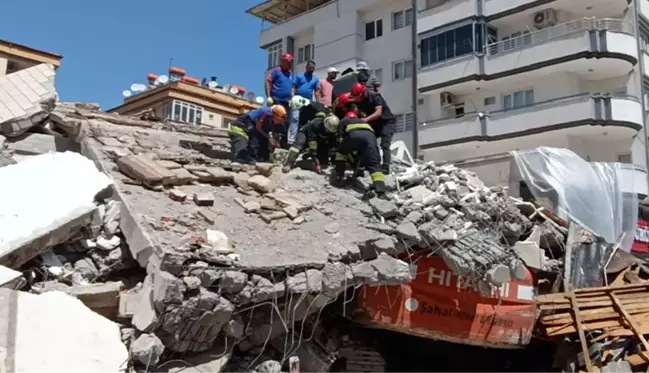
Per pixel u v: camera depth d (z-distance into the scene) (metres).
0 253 4.90
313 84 10.91
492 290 7.76
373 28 29.69
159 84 32.22
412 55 27.25
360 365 7.94
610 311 8.91
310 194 7.89
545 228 9.56
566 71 23.47
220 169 7.84
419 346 9.14
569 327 8.71
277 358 6.12
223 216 6.48
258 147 9.21
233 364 5.75
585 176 12.08
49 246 5.39
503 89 25.39
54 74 8.52
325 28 30.94
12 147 7.16
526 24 25.06
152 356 4.68
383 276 6.50
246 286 5.38
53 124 7.96
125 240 5.89
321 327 7.39
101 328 4.61
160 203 6.29
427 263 7.51
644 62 23.34
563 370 8.75
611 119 21.67
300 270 5.86
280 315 5.70
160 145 8.43
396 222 7.49
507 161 12.89
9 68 21.55
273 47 34.06
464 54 25.30
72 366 4.25
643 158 22.48
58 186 6.03
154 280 4.97
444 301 7.54
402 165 10.50
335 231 6.82
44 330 4.38
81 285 5.31
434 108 26.55
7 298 4.48
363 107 8.73
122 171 6.88
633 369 8.14
